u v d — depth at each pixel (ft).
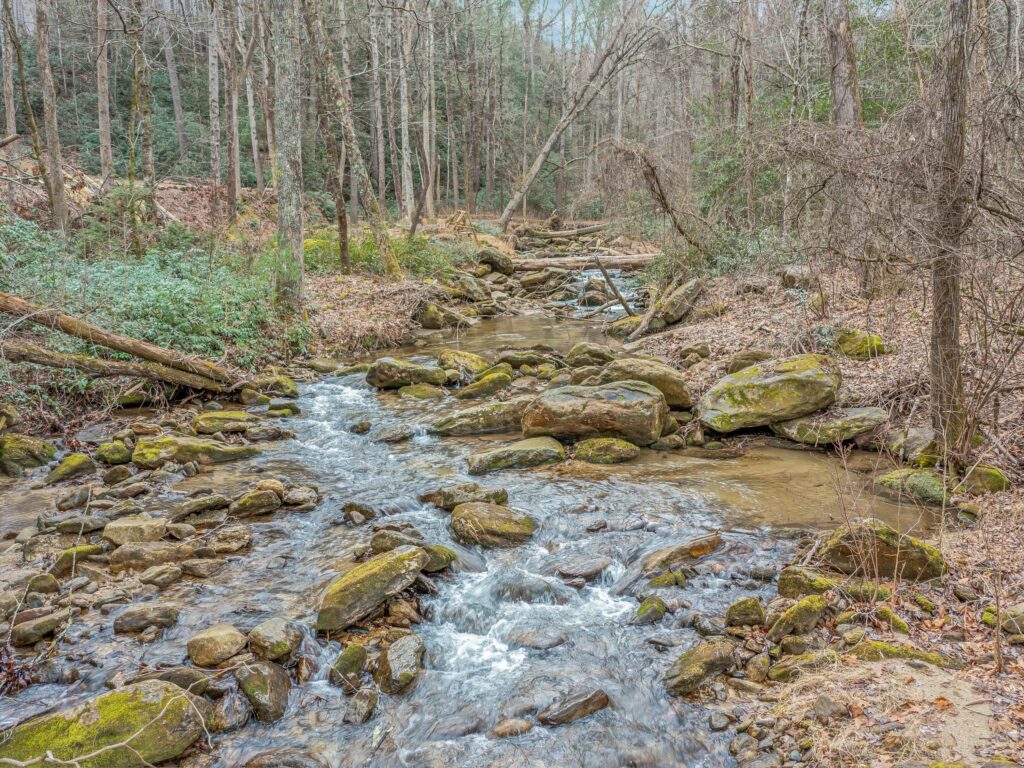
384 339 50.93
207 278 45.73
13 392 29.89
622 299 54.65
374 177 136.77
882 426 27.09
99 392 32.81
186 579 18.94
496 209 150.92
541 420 29.81
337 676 15.03
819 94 59.52
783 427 29.17
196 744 13.21
